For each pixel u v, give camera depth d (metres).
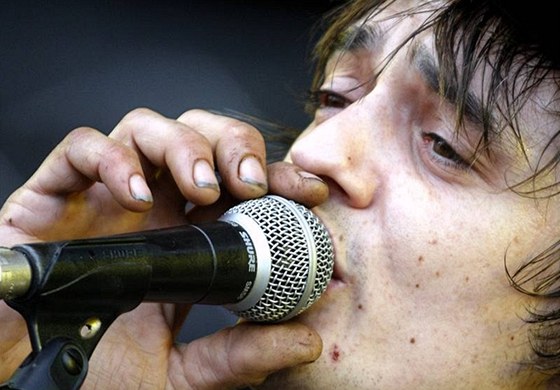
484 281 2.28
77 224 2.51
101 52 4.62
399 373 2.28
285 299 2.15
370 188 2.31
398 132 2.36
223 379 2.42
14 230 2.46
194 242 2.00
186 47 4.64
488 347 2.31
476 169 2.30
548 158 2.27
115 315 1.77
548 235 2.29
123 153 2.30
